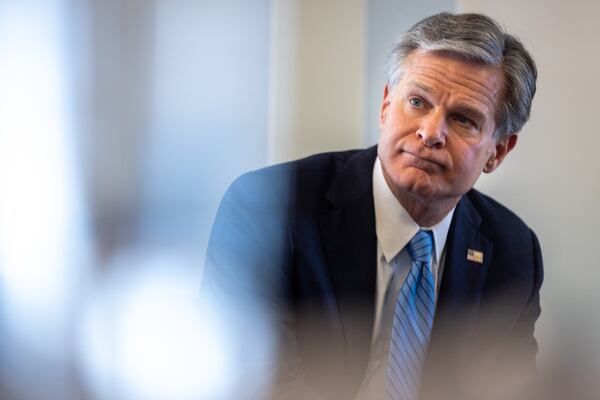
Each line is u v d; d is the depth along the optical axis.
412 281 3.19
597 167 4.00
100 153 3.50
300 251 3.19
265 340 3.11
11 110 3.36
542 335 3.95
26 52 3.37
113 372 3.39
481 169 3.10
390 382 3.15
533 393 3.47
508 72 2.93
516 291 3.45
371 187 3.31
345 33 4.20
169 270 3.58
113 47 3.50
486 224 3.51
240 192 3.34
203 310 3.26
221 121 3.80
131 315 3.46
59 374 3.41
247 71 3.86
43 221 3.42
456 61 2.83
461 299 3.32
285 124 4.04
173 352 3.34
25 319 3.39
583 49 3.95
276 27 3.94
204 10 3.72
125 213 3.54
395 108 2.95
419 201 3.11
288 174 3.39
